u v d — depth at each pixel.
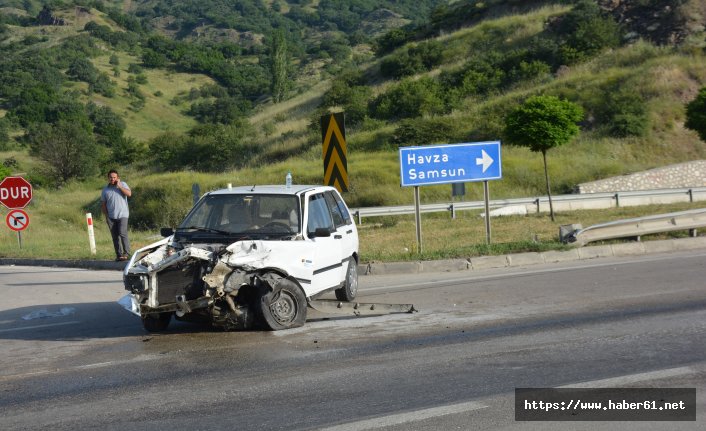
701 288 11.34
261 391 6.80
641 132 38.88
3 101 97.69
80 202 43.47
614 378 6.84
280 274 9.30
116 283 14.43
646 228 16.78
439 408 6.13
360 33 144.88
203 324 10.01
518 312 10.10
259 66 137.88
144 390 7.01
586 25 51.41
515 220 23.80
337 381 7.03
